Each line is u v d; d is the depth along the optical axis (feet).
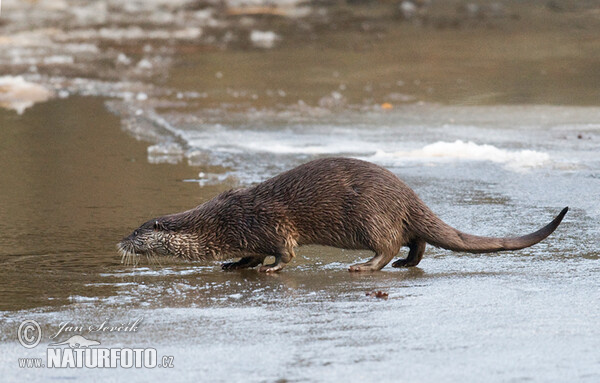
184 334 58.54
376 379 49.49
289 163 120.67
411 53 234.79
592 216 92.89
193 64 223.71
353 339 56.70
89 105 172.55
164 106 169.27
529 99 172.24
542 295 66.33
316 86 189.78
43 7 347.15
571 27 274.16
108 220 93.66
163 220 79.77
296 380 49.57
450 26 285.64
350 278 74.69
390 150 128.57
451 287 69.77
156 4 361.51
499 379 49.32
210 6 354.74
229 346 55.83
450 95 178.40
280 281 74.49
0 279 74.13
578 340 55.62
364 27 289.12
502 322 59.62
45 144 136.67
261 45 254.88
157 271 78.23
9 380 50.65
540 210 95.76
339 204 77.61
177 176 114.62
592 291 67.21
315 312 63.46
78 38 274.77
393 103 170.71
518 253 80.89
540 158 120.78
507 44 246.27
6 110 167.63
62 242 85.81
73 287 71.97
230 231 78.69
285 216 77.97
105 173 116.88
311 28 289.53
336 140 136.46
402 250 85.92
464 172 114.73
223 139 137.69
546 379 49.26
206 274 77.87
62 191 106.83
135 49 250.78
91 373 51.57
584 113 156.46
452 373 50.29
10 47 255.29
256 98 176.86
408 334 57.47
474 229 88.12
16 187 108.99
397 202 77.51
